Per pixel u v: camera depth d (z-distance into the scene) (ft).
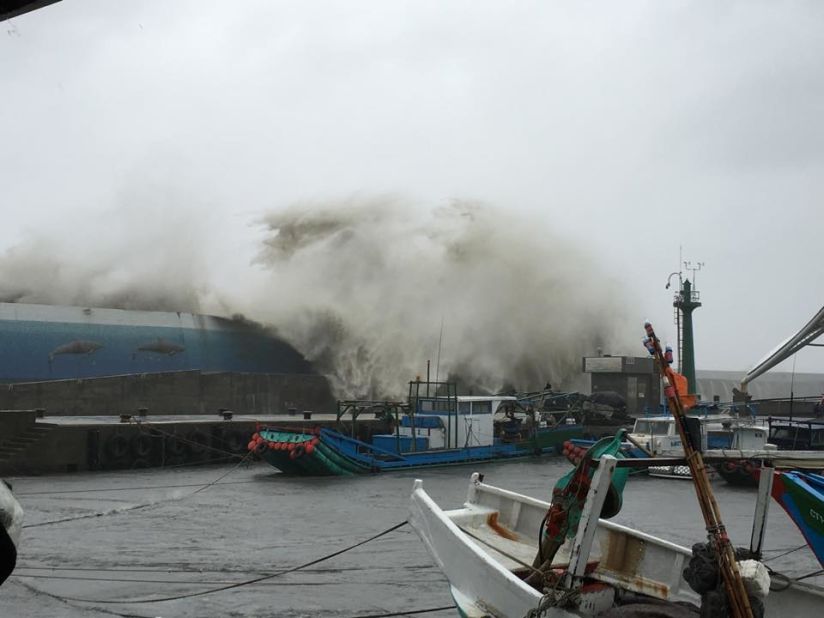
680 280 169.27
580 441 129.59
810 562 61.36
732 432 121.90
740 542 69.15
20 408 133.69
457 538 35.37
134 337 158.40
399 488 99.09
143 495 92.84
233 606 46.80
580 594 30.78
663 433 118.42
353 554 61.36
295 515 79.71
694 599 35.19
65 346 149.38
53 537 67.72
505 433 136.56
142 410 128.88
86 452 114.32
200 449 124.26
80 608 45.62
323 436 108.78
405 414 127.95
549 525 33.09
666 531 74.13
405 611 46.24
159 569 56.03
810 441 115.96
